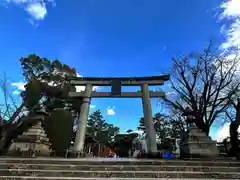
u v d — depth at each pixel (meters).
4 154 10.80
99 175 6.32
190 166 7.25
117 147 20.70
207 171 6.96
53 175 6.30
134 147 19.30
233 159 9.91
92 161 7.45
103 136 49.16
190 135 12.35
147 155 12.71
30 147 10.76
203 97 19.48
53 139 13.21
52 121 13.80
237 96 18.27
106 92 14.94
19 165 6.91
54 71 27.23
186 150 12.11
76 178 5.94
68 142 13.45
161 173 6.46
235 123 15.28
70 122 14.03
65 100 24.95
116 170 6.82
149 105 14.15
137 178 6.09
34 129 11.73
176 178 6.26
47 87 24.77
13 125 18.69
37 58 27.05
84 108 14.38
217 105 18.98
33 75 26.58
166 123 29.59
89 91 15.03
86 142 26.12
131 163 7.54
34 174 6.32
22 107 21.84
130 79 15.23
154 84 15.03
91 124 53.31
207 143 11.91
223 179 6.29
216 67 19.92
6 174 6.31
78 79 15.53
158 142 31.64
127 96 14.76
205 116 18.91
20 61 26.61
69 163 7.33
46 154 11.66
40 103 23.80
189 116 13.62
